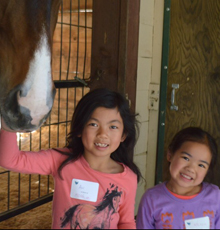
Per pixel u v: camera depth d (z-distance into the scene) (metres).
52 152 1.76
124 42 2.67
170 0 2.93
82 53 5.34
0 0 2.00
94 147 1.62
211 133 2.84
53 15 2.14
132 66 2.77
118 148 1.82
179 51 2.94
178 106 2.99
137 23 2.76
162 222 1.53
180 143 1.56
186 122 2.96
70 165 1.67
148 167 3.17
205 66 2.83
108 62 2.76
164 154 3.11
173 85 2.99
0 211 3.09
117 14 2.68
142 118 3.06
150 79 3.08
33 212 3.22
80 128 1.63
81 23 5.27
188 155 1.52
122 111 1.65
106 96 1.63
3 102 1.97
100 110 1.61
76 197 1.62
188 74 2.91
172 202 1.55
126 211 1.66
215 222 1.59
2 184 3.71
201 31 2.82
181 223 1.52
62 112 5.73
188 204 1.54
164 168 3.12
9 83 1.95
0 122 2.02
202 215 1.53
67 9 5.39
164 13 2.96
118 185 1.65
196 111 2.90
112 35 2.72
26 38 1.93
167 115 3.05
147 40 2.98
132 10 2.69
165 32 2.97
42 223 3.03
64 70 5.58
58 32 5.55
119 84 2.71
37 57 1.92
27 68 1.92
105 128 1.61
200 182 1.54
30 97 1.90
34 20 1.94
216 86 2.79
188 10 2.86
